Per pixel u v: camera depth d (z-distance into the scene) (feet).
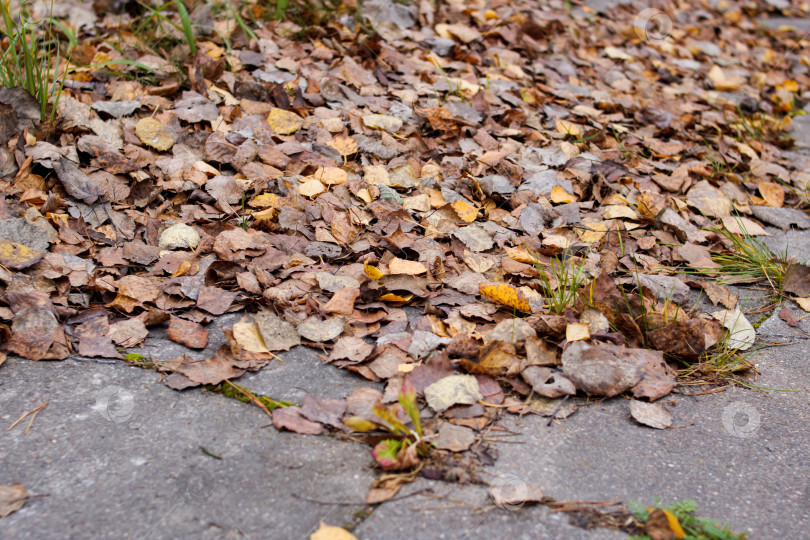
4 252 3.97
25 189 4.29
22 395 3.64
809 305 4.32
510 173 4.85
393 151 4.89
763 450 3.67
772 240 4.85
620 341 3.94
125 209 4.34
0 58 4.66
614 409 3.75
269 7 6.06
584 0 8.55
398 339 3.89
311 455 3.52
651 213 4.72
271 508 3.39
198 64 5.17
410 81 5.57
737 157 5.52
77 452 3.49
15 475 3.42
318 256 4.25
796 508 3.50
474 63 6.07
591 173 4.96
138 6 5.76
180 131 4.76
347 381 3.77
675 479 3.55
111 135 4.64
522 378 3.79
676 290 4.29
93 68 5.08
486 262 4.30
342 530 3.34
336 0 6.17
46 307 3.84
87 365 3.76
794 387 3.93
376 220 4.49
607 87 6.41
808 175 5.51
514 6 7.32
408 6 6.51
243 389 3.71
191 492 3.41
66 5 5.67
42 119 4.55
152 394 3.68
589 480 3.52
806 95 7.62
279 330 3.90
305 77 5.33
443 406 3.67
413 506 3.42
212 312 3.95
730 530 3.42
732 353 4.05
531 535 3.37
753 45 9.04
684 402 3.82
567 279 4.24
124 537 3.31
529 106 5.60
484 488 3.47
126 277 4.03
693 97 6.68
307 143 4.85
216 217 4.37
